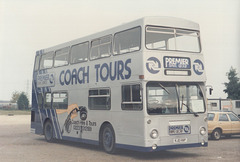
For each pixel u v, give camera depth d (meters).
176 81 11.79
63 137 16.14
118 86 12.46
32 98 19.22
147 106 11.21
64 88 16.14
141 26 11.62
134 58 11.73
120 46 12.57
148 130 11.15
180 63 11.94
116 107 12.52
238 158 11.81
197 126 12.06
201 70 12.37
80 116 14.80
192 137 11.91
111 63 12.95
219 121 18.52
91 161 11.31
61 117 16.31
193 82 12.21
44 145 16.33
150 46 11.53
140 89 11.34
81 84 14.80
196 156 12.37
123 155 12.72
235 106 34.38
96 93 13.76
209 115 18.77
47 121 17.70
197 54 12.38
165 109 11.53
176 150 14.14
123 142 12.11
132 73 11.75
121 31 12.59
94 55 14.07
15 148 15.08
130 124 11.77
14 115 59.47
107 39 13.32
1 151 14.02
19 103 94.12
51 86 17.31
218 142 17.23
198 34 12.59
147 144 11.08
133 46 11.88
